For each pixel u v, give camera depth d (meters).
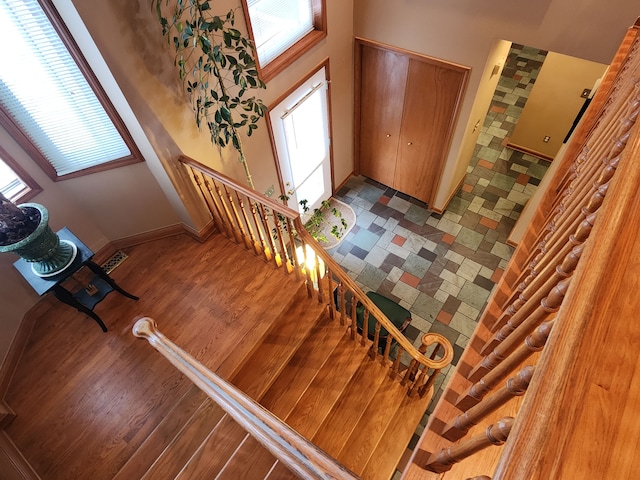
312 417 3.00
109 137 3.04
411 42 4.24
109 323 3.25
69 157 3.05
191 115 3.13
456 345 4.61
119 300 3.37
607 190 1.12
